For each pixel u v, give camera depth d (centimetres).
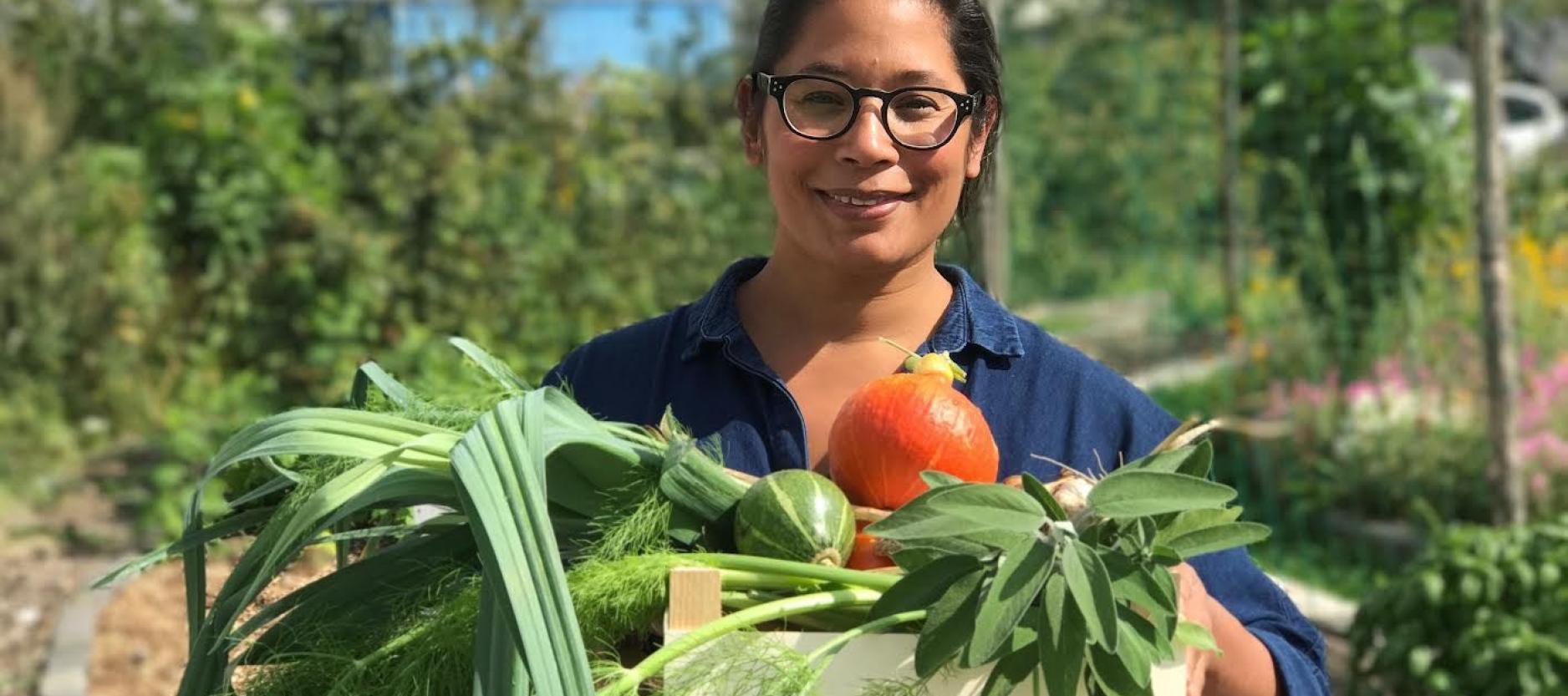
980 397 186
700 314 191
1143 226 1235
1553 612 405
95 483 721
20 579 593
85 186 827
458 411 171
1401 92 757
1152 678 145
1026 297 1318
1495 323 531
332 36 858
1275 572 641
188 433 699
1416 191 759
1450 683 410
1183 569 165
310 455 161
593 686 137
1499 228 529
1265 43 790
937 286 190
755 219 852
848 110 173
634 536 157
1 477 713
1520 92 1794
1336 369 743
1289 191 788
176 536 645
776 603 144
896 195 174
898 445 157
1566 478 627
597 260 795
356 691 147
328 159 808
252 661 156
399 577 158
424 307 772
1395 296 766
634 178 840
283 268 771
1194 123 1212
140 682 490
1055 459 184
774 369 188
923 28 174
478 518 132
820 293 185
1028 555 135
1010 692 142
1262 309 849
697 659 140
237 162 806
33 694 484
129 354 809
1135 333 1130
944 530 135
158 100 847
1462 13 739
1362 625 438
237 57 842
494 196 786
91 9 880
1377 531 652
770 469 183
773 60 179
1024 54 1437
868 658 145
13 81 838
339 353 755
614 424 165
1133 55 1316
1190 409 795
